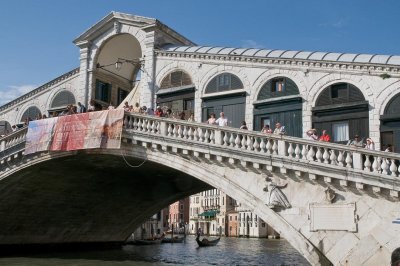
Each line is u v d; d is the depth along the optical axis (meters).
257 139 14.77
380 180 12.57
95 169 21.58
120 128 17.17
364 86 16.03
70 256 26.11
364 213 12.95
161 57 20.64
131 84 25.08
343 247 13.10
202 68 19.48
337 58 16.83
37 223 26.70
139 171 21.88
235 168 15.03
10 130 25.56
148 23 20.91
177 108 19.97
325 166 13.28
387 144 15.45
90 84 22.70
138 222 31.64
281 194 14.09
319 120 16.69
